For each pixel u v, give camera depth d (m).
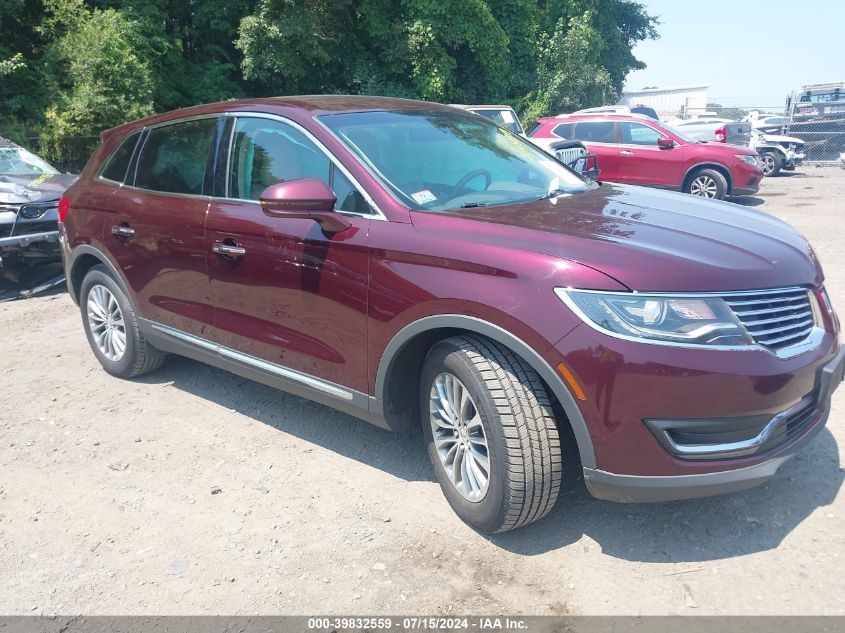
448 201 3.47
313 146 3.67
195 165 4.27
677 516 3.20
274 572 2.97
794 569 2.80
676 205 3.59
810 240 8.98
